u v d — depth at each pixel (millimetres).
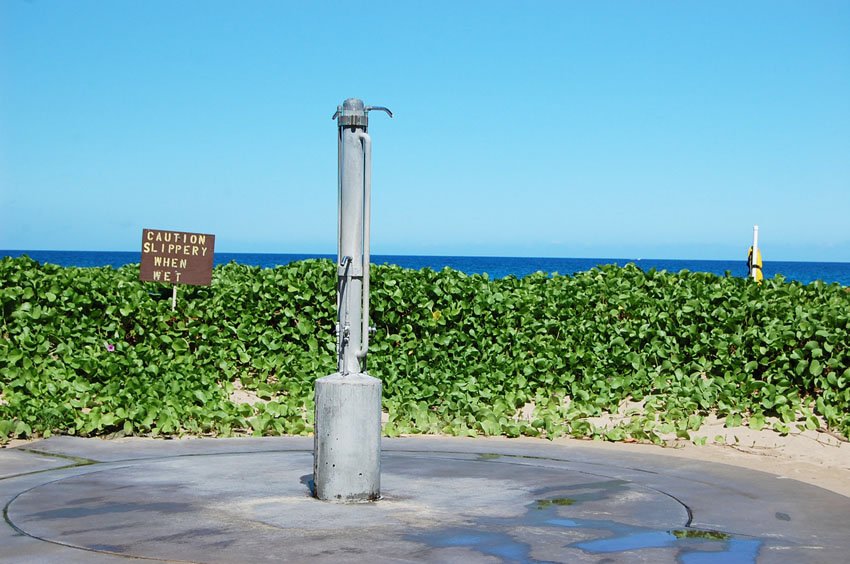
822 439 9211
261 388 11141
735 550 5180
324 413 6160
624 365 11328
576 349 11500
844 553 5172
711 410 10250
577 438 9578
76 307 11539
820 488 7000
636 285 12445
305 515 5746
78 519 5637
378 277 12211
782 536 5543
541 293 12344
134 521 5586
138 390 10109
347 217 6305
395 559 4828
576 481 7086
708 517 5992
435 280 12422
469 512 5941
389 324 12211
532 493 6602
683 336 11383
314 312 12297
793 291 12023
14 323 11211
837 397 9891
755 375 10820
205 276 12047
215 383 11164
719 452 8750
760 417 9625
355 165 6293
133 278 12648
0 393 10445
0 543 5098
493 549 5059
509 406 10656
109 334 11656
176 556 4855
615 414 10453
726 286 11984
